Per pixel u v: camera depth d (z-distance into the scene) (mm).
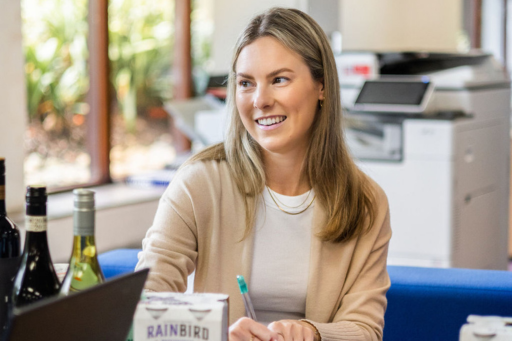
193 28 3734
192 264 1182
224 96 3137
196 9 3746
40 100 2957
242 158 1222
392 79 2895
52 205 2680
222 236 1213
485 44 5617
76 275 776
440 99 2906
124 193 3062
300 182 1229
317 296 1180
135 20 3418
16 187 2486
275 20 1127
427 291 1451
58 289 792
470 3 5570
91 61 3203
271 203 1215
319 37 1151
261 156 1223
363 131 2816
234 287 1194
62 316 555
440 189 2691
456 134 2682
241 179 1218
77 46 3127
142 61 3479
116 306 625
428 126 2688
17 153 2480
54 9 3006
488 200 3057
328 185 1201
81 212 766
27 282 771
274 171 1224
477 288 1430
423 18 4848
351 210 1190
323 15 3740
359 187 1219
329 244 1206
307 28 1137
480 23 5605
